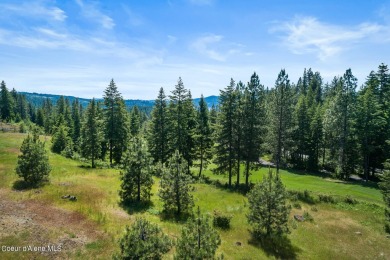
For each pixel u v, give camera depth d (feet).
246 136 116.78
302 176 141.79
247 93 116.98
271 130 139.33
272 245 62.75
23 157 84.74
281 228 63.93
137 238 36.91
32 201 70.28
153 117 141.08
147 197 84.64
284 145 145.18
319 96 282.15
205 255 37.99
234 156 120.16
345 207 94.38
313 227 77.97
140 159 80.59
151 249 36.37
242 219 76.74
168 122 137.59
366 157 137.59
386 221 82.64
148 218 68.13
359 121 139.95
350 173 143.74
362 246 68.13
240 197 98.12
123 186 80.23
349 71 144.15
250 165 121.08
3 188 78.38
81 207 69.77
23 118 388.57
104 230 57.36
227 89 118.42
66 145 163.94
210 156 141.49
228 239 63.21
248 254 56.03
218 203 89.92
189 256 37.70
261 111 117.70
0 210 61.87
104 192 85.30
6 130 226.99
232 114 118.01
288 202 94.48
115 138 144.66
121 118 148.25
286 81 137.18
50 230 54.44
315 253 62.08
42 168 86.22
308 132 171.83
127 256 35.50
